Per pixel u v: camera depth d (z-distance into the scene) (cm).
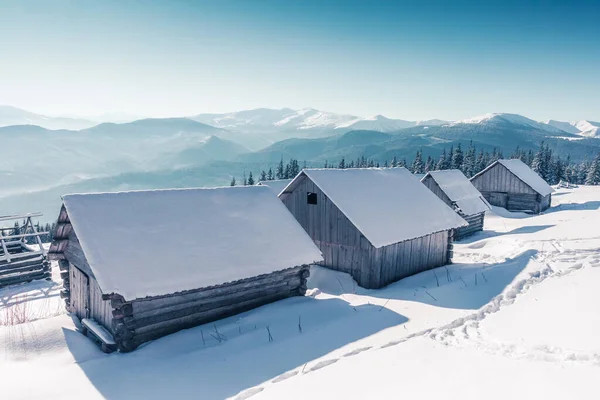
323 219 1862
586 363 723
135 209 1189
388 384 705
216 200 1392
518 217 3944
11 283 1814
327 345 964
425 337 963
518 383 662
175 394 757
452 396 633
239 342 993
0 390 748
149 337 1024
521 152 11112
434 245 1986
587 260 1653
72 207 1084
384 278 1691
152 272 1038
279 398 688
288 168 9906
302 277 1381
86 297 1202
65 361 905
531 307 1160
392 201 1983
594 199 4669
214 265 1158
